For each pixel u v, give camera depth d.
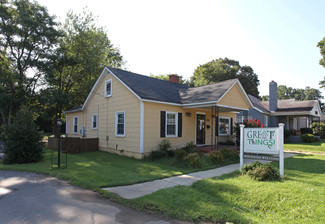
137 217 4.50
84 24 25.42
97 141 15.61
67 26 24.95
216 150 12.12
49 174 8.34
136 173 8.53
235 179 7.01
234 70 41.38
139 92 12.05
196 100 12.65
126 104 13.16
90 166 9.75
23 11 19.33
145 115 11.93
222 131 16.84
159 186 6.71
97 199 5.61
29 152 10.95
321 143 17.91
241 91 14.65
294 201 4.76
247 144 8.26
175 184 6.94
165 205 4.99
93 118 17.00
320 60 24.94
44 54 20.55
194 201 5.19
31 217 4.45
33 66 19.66
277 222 4.03
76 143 14.35
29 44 20.06
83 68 24.88
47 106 23.70
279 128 7.37
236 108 13.77
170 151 12.07
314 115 22.94
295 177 7.10
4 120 19.83
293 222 3.98
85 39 25.00
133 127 12.40
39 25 19.64
